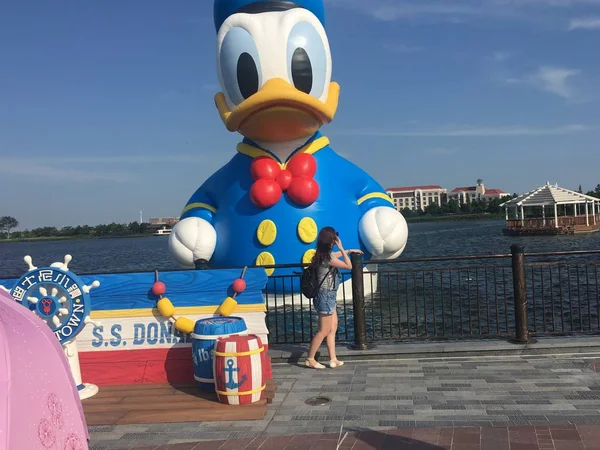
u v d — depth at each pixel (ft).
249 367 18.08
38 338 8.65
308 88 41.73
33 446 7.66
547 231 205.16
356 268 25.04
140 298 21.59
